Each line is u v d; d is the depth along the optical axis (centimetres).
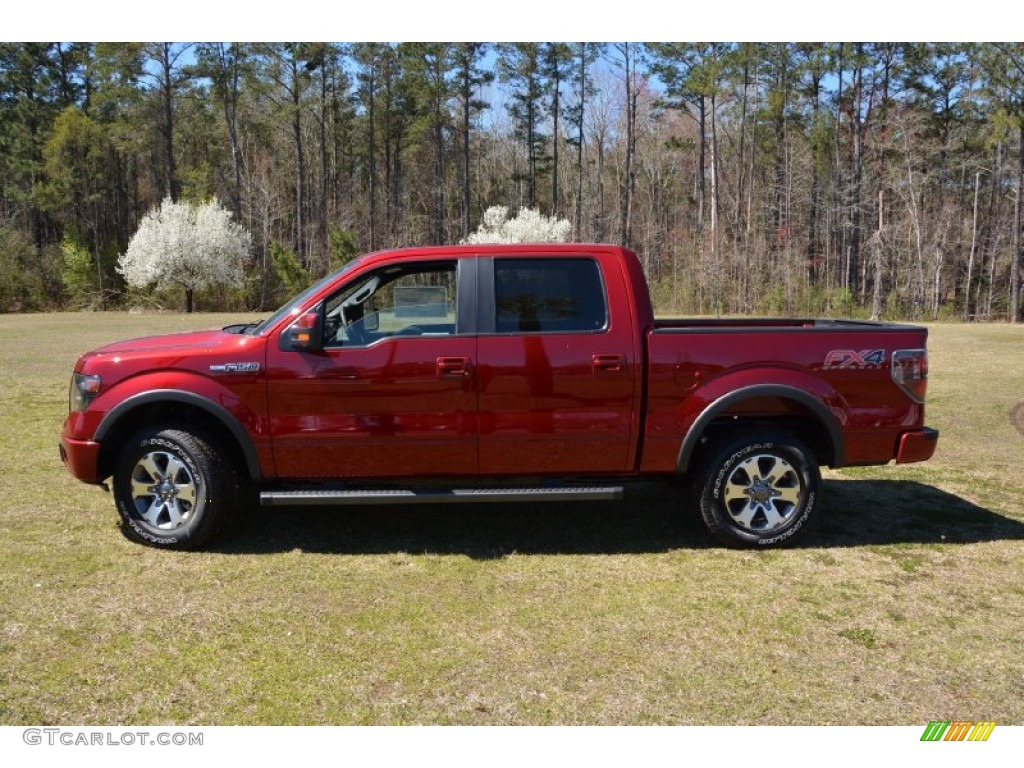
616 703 314
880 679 335
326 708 309
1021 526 536
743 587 429
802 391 469
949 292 4897
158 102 4903
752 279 4378
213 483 466
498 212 4669
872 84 4728
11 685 320
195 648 353
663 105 5319
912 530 528
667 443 473
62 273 4275
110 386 464
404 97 5956
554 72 5738
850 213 4578
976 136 4681
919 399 484
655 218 6012
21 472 644
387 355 459
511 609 398
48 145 4597
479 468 473
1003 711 312
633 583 434
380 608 398
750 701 317
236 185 5119
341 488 475
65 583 421
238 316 3369
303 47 4969
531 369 463
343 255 4056
